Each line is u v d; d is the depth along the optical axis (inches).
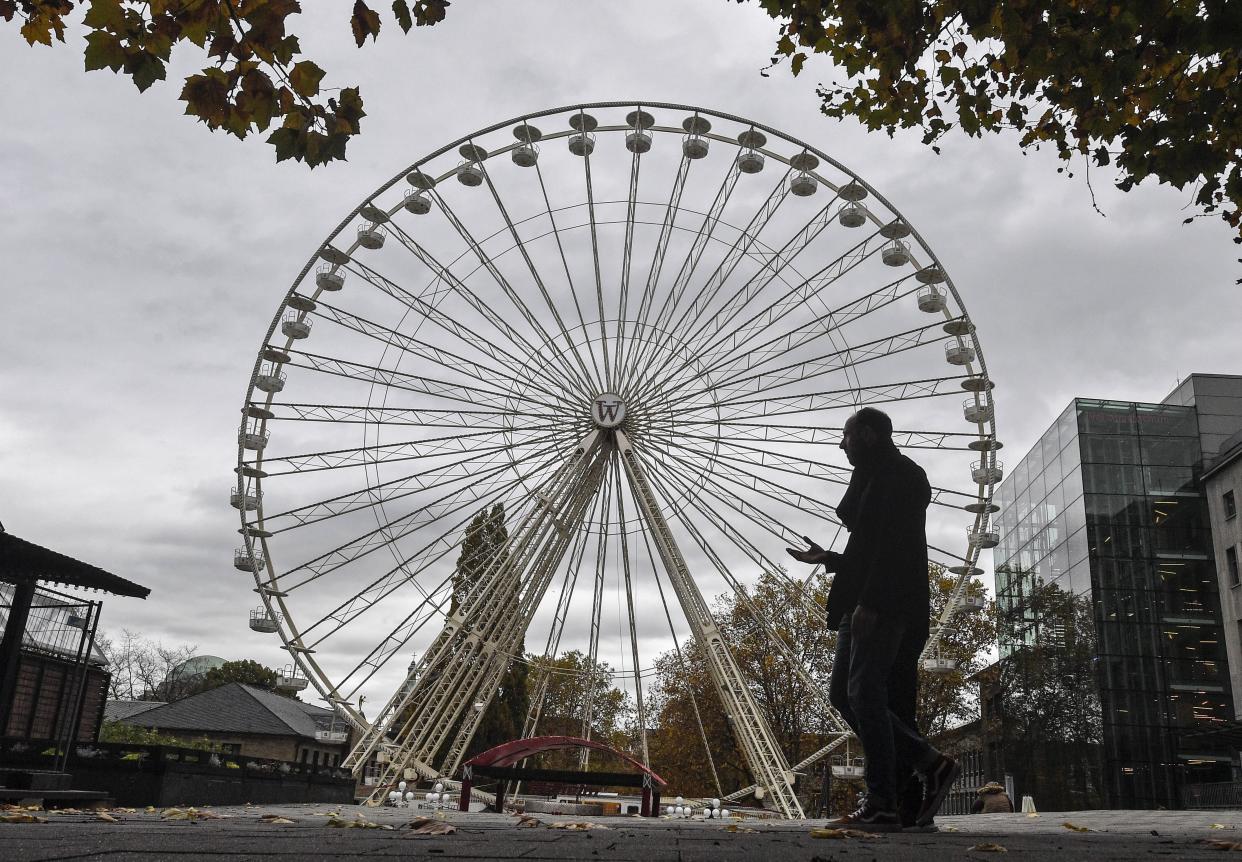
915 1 344.2
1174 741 2023.9
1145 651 2091.5
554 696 2960.1
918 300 1418.6
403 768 1320.1
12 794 499.2
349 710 1334.9
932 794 279.6
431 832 221.3
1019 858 161.0
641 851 159.8
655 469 1418.6
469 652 1362.0
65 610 665.0
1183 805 1913.1
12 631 563.8
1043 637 2331.4
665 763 2319.1
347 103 251.8
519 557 1360.7
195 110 247.9
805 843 205.3
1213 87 345.4
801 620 2107.5
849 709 297.6
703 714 2239.2
